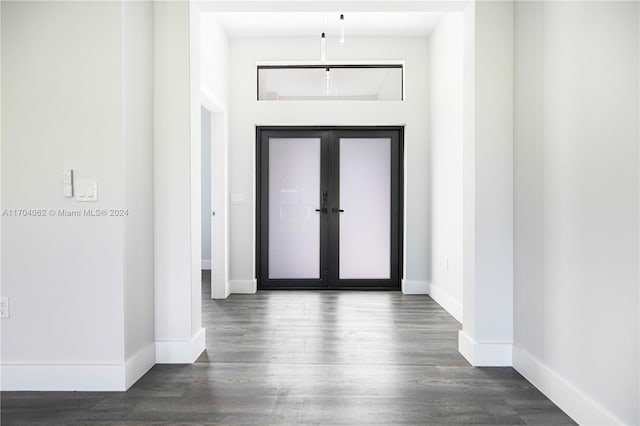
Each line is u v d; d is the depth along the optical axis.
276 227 5.40
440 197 4.59
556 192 2.26
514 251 2.75
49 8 2.43
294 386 2.46
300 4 2.92
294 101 5.14
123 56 2.44
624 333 1.75
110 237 2.43
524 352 2.60
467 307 2.92
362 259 5.41
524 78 2.62
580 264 2.05
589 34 1.98
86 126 2.43
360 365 2.78
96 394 2.37
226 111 5.00
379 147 5.36
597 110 1.92
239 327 3.69
